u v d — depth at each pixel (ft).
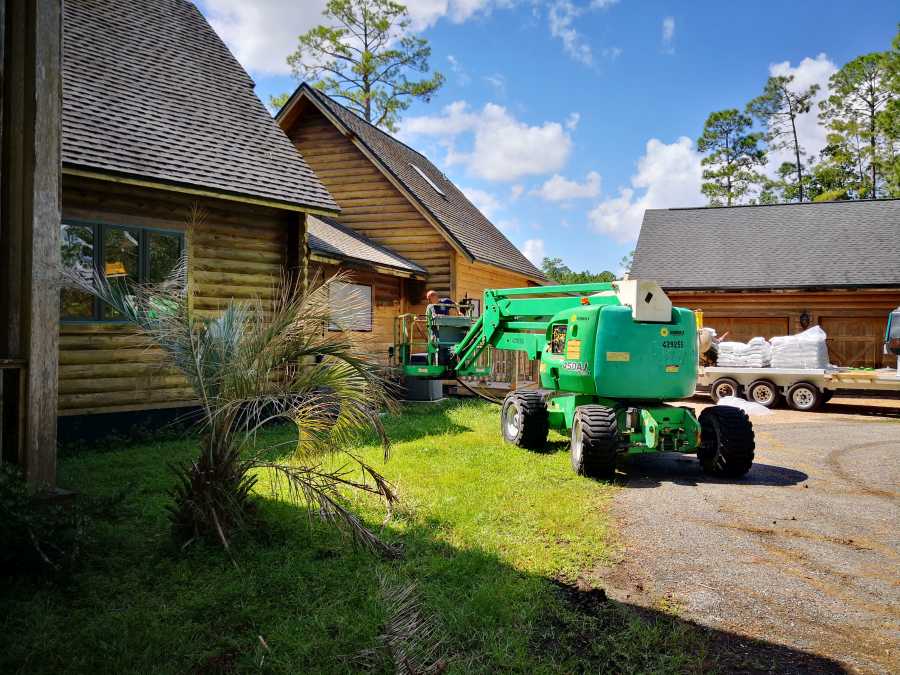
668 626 12.80
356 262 48.26
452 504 20.20
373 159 62.69
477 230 75.25
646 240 83.97
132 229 32.09
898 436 37.19
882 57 134.00
